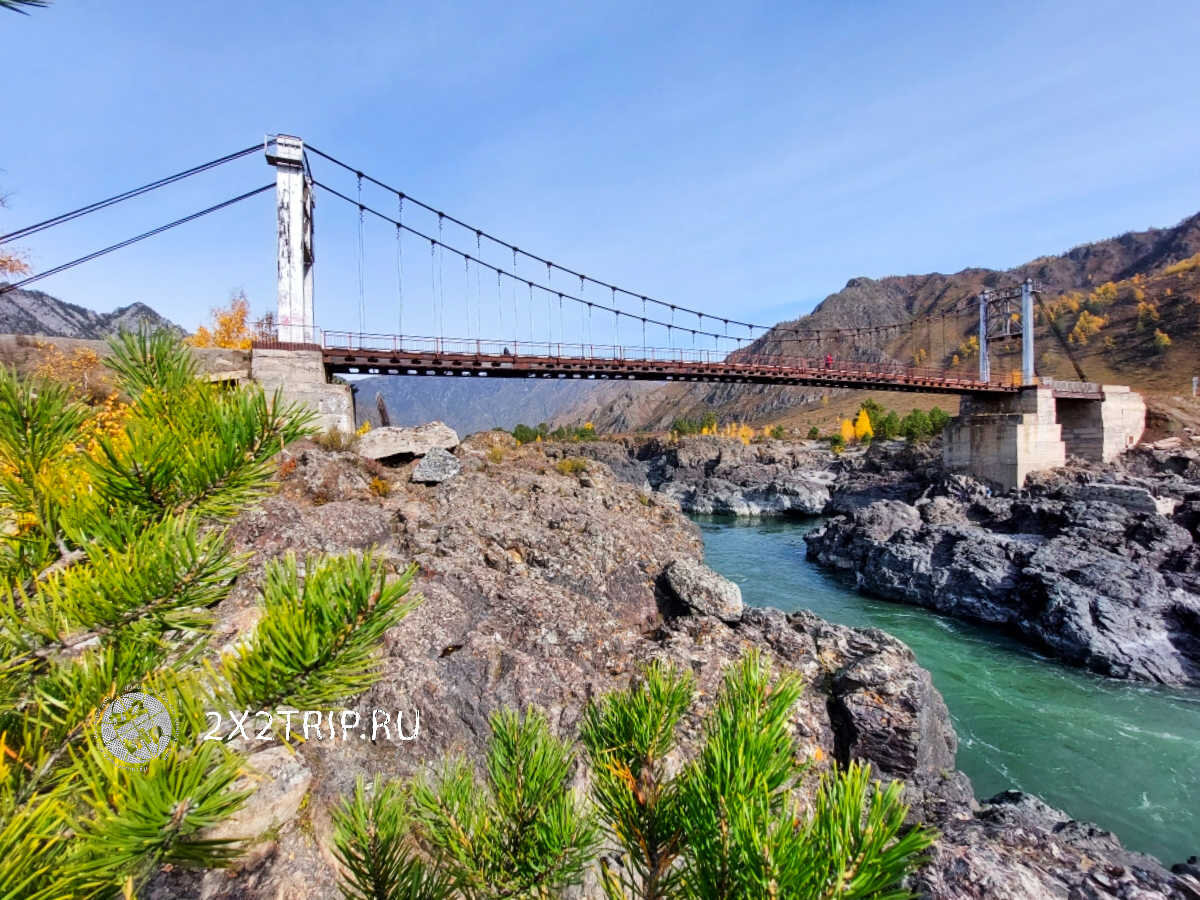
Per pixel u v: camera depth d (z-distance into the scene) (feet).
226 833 18.74
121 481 6.17
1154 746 62.03
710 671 38.86
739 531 230.27
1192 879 33.12
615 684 35.96
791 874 4.25
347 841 7.33
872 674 44.27
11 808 4.71
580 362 128.57
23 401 6.46
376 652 5.84
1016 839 33.01
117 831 4.34
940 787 41.16
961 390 184.44
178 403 7.14
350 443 77.77
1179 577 101.09
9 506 6.27
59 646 5.65
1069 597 95.76
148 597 5.66
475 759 27.37
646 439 447.01
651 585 59.77
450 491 67.51
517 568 51.19
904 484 232.53
